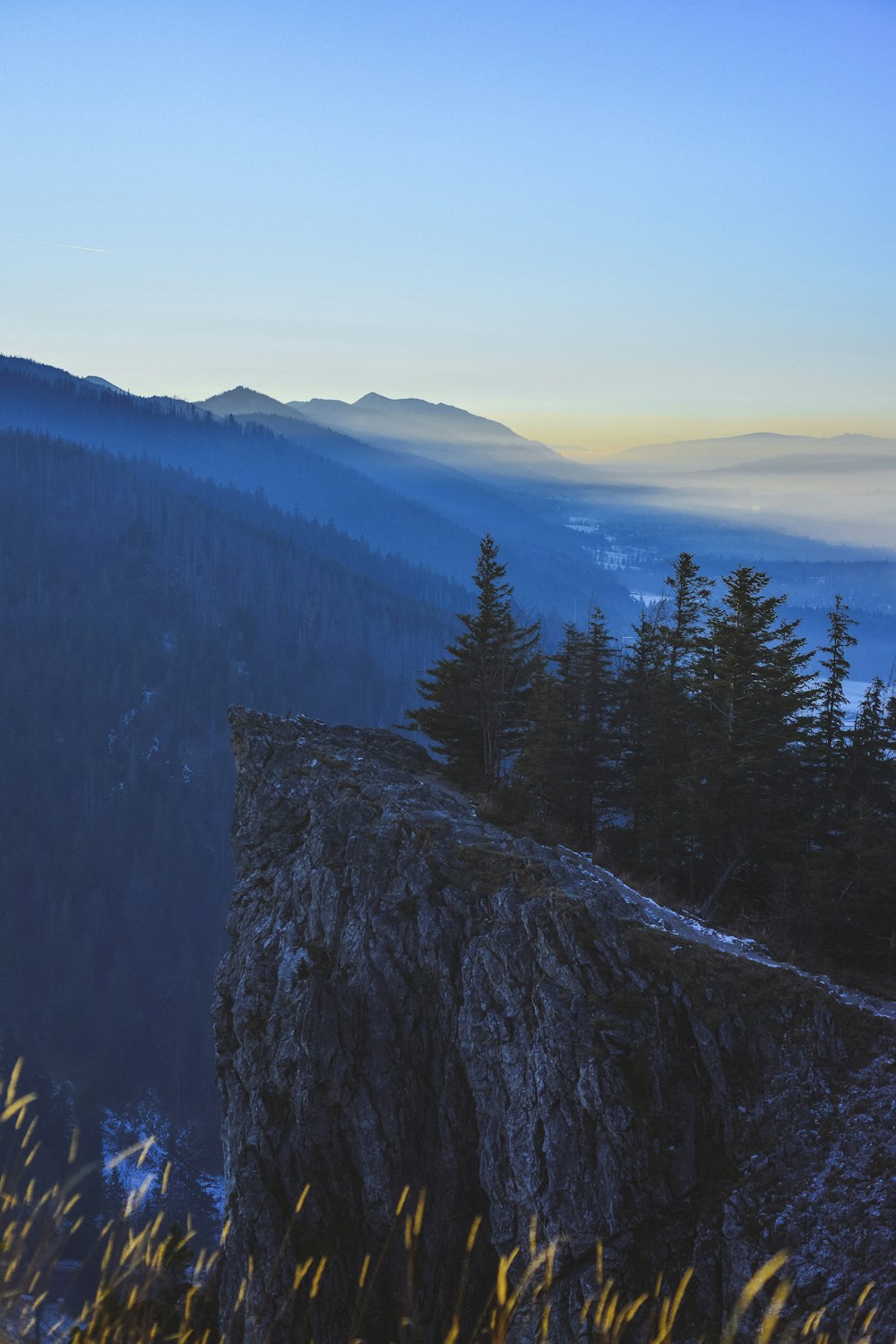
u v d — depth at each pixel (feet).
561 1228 65.16
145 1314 19.25
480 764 152.46
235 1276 71.67
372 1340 67.51
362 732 139.64
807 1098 70.90
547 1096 70.95
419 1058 79.05
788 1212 63.21
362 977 83.20
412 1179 74.13
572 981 76.59
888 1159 65.26
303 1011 81.46
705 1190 65.77
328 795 107.24
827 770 145.07
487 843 96.68
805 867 118.52
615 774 153.58
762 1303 58.70
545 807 147.74
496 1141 72.23
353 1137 76.23
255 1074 85.20
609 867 112.06
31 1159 18.37
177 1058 435.12
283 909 97.04
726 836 125.90
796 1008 77.61
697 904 123.34
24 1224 17.79
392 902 88.28
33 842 618.03
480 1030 77.36
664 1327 20.29
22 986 499.92
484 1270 69.36
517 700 156.46
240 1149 82.17
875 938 110.11
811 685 145.38
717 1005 76.18
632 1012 74.49
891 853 112.27
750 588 132.67
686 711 142.10
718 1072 72.13
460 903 86.28
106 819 652.48
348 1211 74.02
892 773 142.72
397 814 98.78
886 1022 77.66
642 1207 64.90
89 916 556.92
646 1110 69.15
